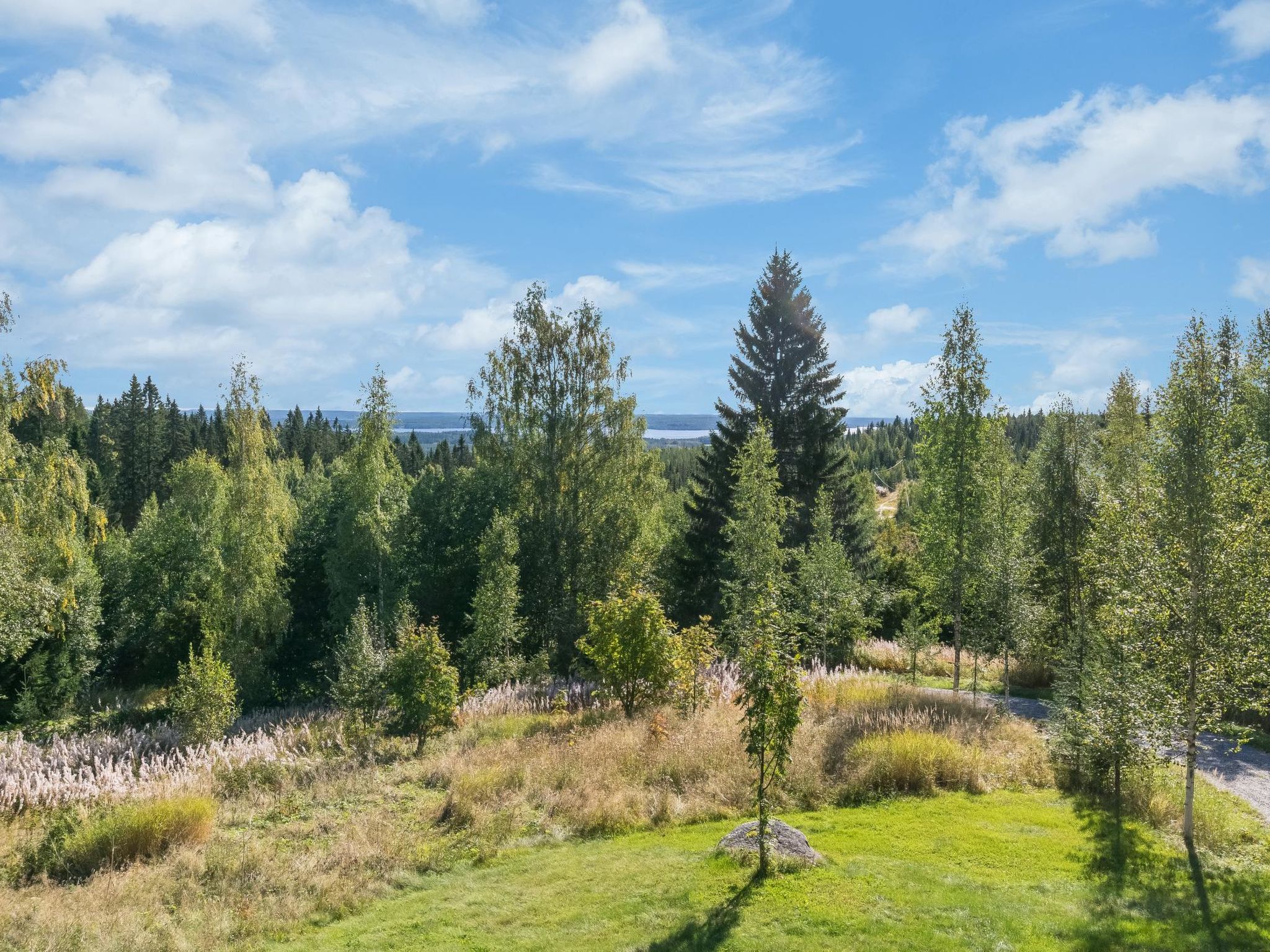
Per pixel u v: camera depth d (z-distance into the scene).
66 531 19.00
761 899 8.51
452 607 34.66
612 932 8.05
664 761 13.96
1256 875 9.48
